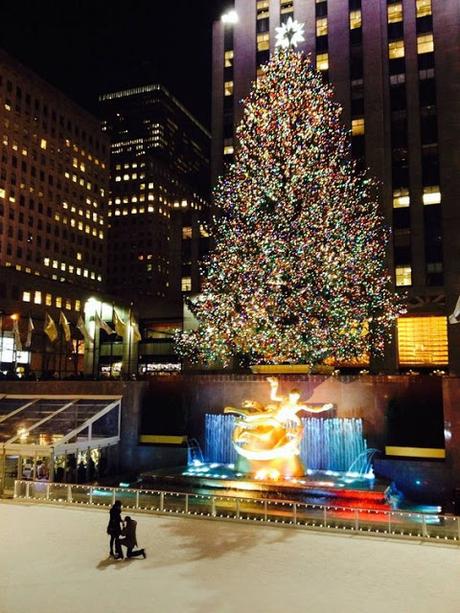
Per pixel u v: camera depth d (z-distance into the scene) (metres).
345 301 49.78
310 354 46.03
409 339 61.69
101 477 30.95
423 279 62.41
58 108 120.75
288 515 20.25
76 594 13.46
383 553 16.86
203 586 14.04
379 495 23.94
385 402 29.22
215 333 50.38
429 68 66.81
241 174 55.84
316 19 72.19
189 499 21.61
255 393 31.59
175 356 78.62
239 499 20.86
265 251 46.41
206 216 88.00
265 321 46.19
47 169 116.12
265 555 16.64
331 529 19.41
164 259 170.00
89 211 129.12
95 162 132.62
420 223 63.69
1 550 17.09
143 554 16.41
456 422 26.97
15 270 73.06
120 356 77.00
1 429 30.67
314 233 46.72
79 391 34.09
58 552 16.88
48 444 27.62
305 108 50.06
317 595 13.48
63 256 118.94
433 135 65.25
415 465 27.27
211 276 53.84
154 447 32.19
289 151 47.41
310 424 29.91
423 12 68.38
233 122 74.25
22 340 72.19
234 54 75.88
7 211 104.75
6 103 106.25
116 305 66.75
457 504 24.80
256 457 27.42
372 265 56.56
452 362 59.12
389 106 67.50
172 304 80.06
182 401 32.84
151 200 166.88
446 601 13.15
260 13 75.69
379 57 67.81
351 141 67.19
